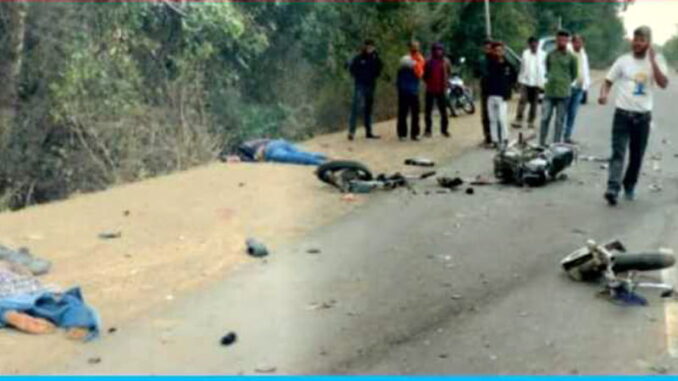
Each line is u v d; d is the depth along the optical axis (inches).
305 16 812.0
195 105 686.5
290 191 484.7
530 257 340.2
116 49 650.8
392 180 490.9
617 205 436.5
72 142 612.4
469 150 648.4
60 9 619.2
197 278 318.0
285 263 336.2
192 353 246.2
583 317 270.7
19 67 590.2
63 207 449.7
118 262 340.8
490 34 1126.4
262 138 729.0
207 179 529.0
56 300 275.7
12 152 589.6
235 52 745.6
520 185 493.0
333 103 848.3
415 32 981.8
